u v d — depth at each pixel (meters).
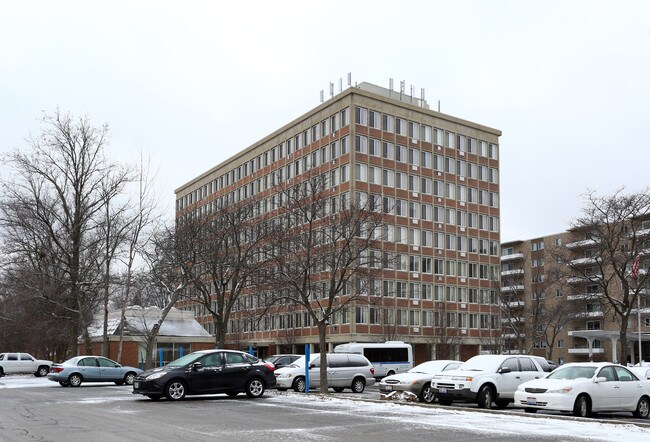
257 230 39.41
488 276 76.62
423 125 73.44
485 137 79.56
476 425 14.85
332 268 28.94
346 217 31.45
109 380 34.44
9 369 45.88
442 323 66.94
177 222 43.16
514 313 72.19
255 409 18.72
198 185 97.50
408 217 70.06
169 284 43.22
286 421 15.60
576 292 69.25
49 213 42.41
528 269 94.69
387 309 65.50
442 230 73.19
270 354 77.50
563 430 13.95
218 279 41.22
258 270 34.91
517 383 20.97
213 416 16.75
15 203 41.59
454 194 75.25
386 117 70.06
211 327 85.38
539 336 74.25
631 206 40.47
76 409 18.89
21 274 45.25
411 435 13.12
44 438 12.61
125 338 53.03
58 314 48.91
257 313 56.00
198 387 22.17
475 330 74.19
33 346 63.69
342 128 68.12
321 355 26.42
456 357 68.94
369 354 40.41
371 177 67.62
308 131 73.19
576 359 89.06
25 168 60.69
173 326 56.53
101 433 13.34
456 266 73.75
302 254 31.92
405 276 68.69
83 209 42.91
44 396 24.66
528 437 12.88
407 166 70.94
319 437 12.75
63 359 62.16
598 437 12.88
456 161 76.06
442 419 16.09
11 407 19.66
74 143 42.91
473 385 20.28
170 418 16.27
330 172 68.88
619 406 18.14
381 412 17.86
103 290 48.59
